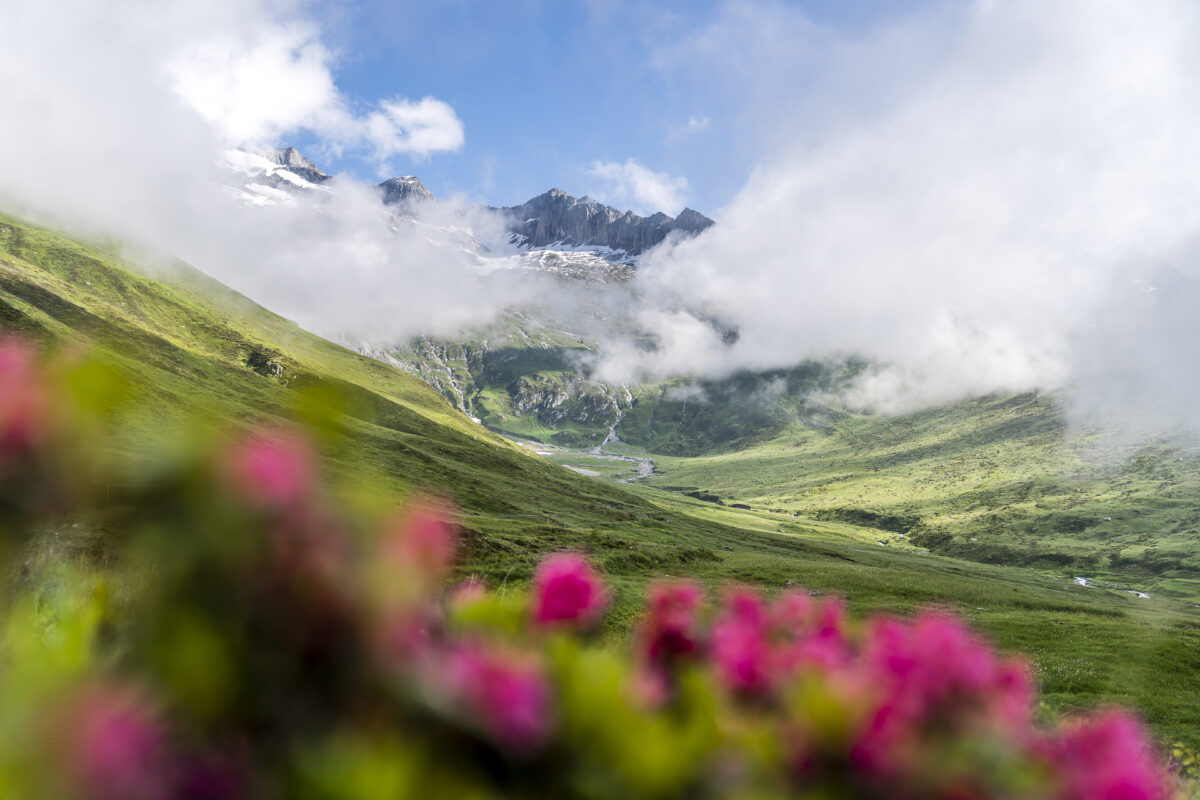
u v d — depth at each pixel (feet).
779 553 413.80
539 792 4.12
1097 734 6.70
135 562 3.28
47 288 493.77
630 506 507.30
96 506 3.29
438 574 3.95
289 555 3.38
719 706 5.43
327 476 3.71
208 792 3.13
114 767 3.02
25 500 3.20
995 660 6.62
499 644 5.03
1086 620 181.47
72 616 3.28
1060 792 6.01
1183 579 623.36
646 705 5.02
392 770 3.47
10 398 3.22
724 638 6.86
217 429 3.52
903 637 6.79
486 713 4.02
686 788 4.51
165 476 3.29
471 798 3.86
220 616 3.28
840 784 5.17
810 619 8.13
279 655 3.38
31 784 3.02
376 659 3.67
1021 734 6.34
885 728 5.37
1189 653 134.21
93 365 3.42
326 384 3.82
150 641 3.21
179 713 3.21
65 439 3.27
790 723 5.36
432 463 416.87
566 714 4.40
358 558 3.62
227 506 3.33
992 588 263.08
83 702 3.07
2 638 3.30
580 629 6.44
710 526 496.64
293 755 3.29
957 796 5.42
